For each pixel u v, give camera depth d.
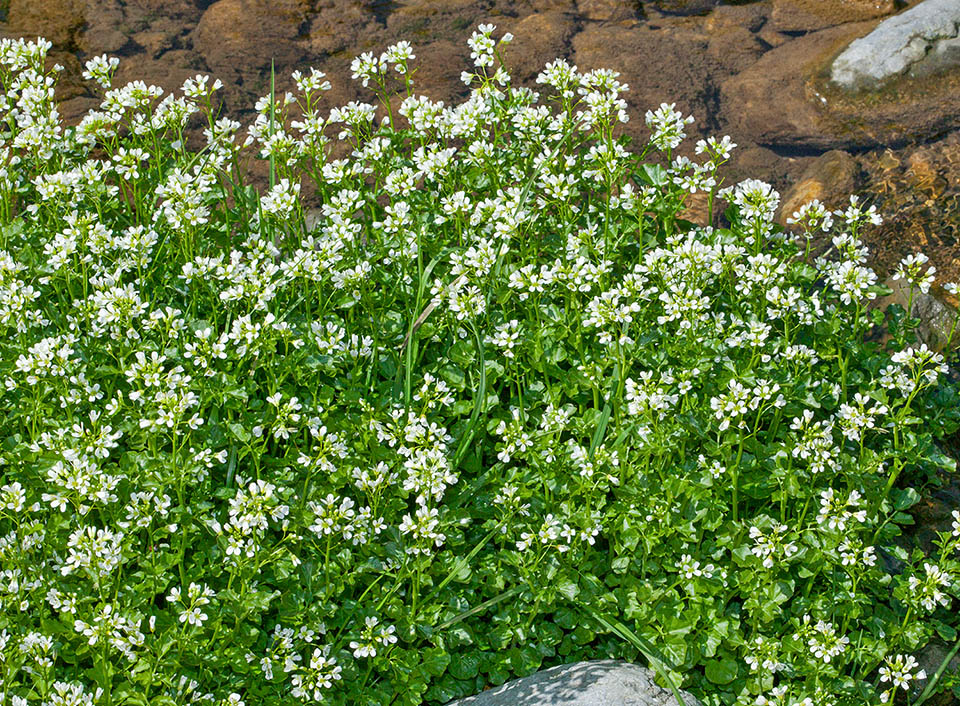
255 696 1.45
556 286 1.68
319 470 1.55
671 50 2.18
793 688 1.48
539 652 1.50
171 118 1.72
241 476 1.55
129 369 1.55
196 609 1.44
